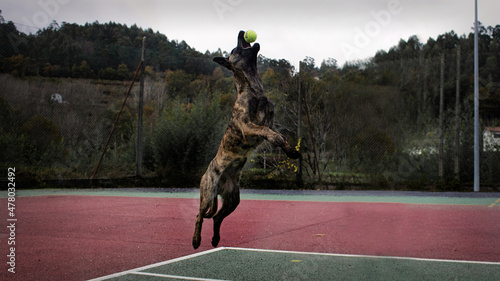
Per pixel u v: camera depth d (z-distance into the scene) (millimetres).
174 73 14547
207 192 3637
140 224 7133
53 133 13219
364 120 13930
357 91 14297
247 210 8992
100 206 9586
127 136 14555
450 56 14391
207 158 14219
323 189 13469
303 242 5566
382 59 15430
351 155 13711
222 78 14680
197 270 4078
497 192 12688
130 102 14375
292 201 10703
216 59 3270
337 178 13688
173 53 14594
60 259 4602
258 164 14023
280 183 13617
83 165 13773
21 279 3801
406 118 14000
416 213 8484
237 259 4559
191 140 14086
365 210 8961
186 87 14602
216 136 14172
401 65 14547
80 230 6508
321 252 4934
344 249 5102
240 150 3410
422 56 15453
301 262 4406
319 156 14156
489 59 14281
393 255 4746
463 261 4457
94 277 3865
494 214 8336
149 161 14500
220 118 14359
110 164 14164
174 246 5332
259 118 3236
